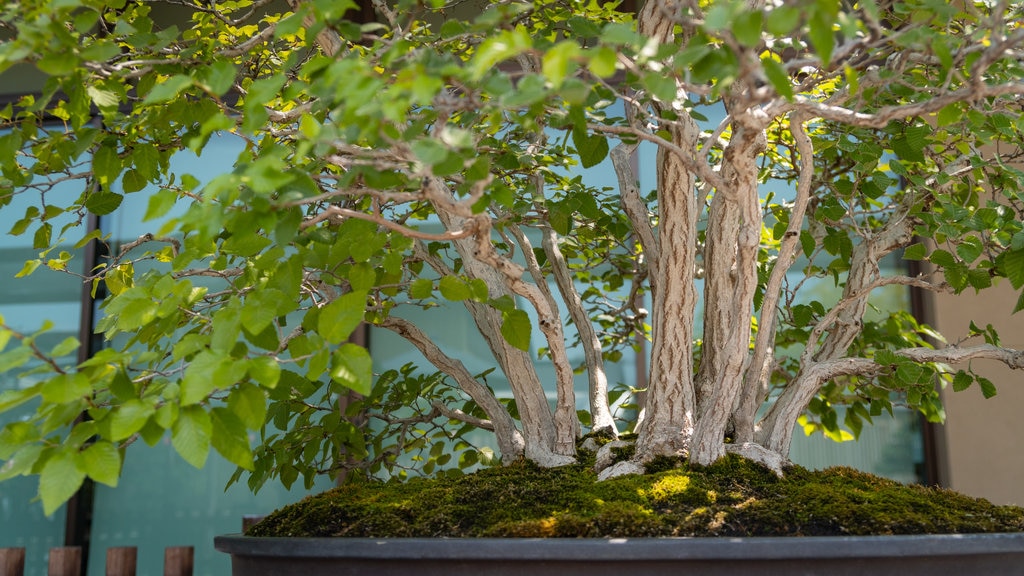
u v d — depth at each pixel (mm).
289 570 1260
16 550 1781
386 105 809
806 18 817
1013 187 1729
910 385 1956
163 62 1233
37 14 960
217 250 1606
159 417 905
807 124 2066
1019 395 2846
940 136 1758
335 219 1585
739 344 1452
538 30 1797
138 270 3043
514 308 1424
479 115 1207
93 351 2969
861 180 1819
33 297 3008
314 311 1221
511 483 1545
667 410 1592
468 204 1016
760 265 2121
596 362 2000
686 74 1101
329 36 1422
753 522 1295
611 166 2992
